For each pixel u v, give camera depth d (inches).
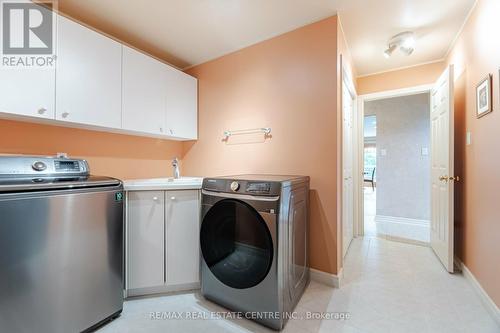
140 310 63.4
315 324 57.2
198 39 91.0
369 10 74.1
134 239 68.3
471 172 77.9
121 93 79.4
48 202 48.0
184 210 73.5
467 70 80.6
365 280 79.6
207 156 108.9
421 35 88.7
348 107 107.5
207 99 108.6
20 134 68.2
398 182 160.6
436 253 100.0
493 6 62.0
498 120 60.3
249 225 60.3
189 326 57.0
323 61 78.4
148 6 71.5
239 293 60.9
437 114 99.6
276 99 88.5
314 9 73.5
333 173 77.0
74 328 52.1
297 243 67.2
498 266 59.4
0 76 55.2
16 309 44.1
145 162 102.0
